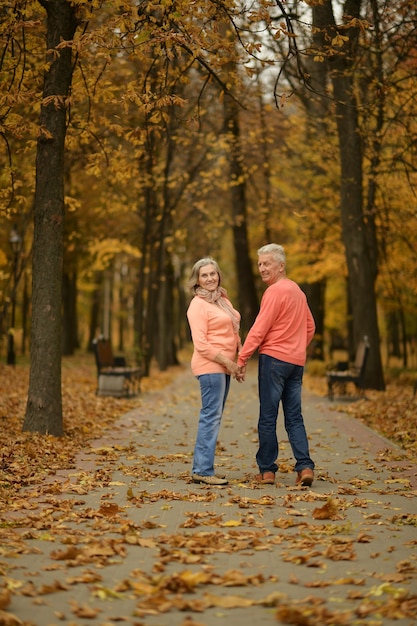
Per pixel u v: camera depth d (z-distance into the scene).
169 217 31.20
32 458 9.66
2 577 5.03
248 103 21.44
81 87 12.37
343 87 18.53
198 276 8.70
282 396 8.65
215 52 11.38
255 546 5.86
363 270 21.09
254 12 10.36
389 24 14.42
